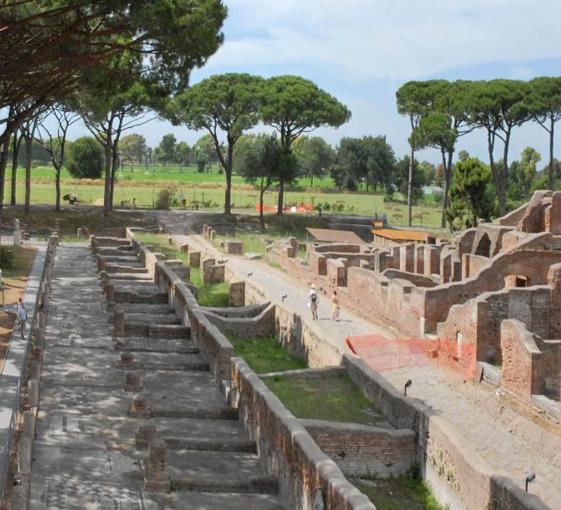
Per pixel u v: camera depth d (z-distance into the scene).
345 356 41.72
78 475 27.80
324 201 161.00
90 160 177.62
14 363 39.28
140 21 38.38
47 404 35.03
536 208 61.00
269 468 29.58
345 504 21.86
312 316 58.25
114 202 134.62
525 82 107.88
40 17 38.62
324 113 111.06
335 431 31.06
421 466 31.22
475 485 27.17
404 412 32.88
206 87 110.75
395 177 187.25
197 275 80.25
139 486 27.36
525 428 36.44
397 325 54.31
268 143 114.56
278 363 50.78
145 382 40.16
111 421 33.50
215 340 41.41
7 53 39.62
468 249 67.12
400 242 92.94
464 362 44.12
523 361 37.47
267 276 76.25
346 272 65.75
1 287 53.41
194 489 27.80
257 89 111.12
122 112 108.81
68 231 103.06
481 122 107.75
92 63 41.84
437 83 123.94
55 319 51.81
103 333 48.88
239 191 175.75
